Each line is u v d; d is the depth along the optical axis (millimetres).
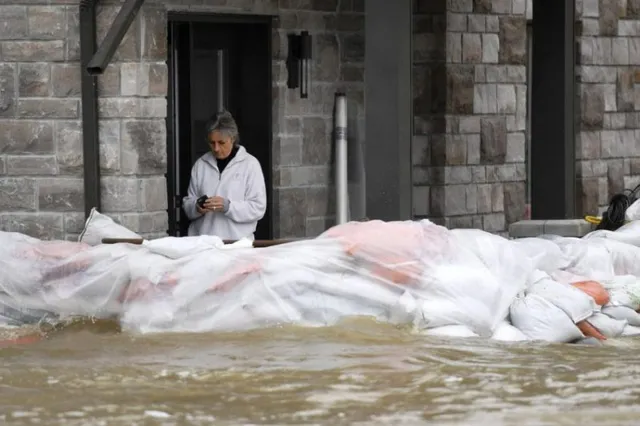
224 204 28422
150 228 29328
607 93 39125
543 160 34625
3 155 29281
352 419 16906
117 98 28875
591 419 17094
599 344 23031
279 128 33719
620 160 39750
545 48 34469
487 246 23453
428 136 35906
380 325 22438
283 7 33531
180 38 33500
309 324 22375
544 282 23672
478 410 17500
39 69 29031
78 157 29094
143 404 17594
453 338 22219
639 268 26562
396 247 22703
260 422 16703
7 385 18719
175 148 33875
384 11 28000
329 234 23000
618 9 39188
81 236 24797
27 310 22953
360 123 34906
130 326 22234
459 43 35812
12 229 29375
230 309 22203
